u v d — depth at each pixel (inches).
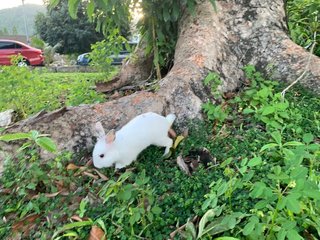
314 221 53.7
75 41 831.7
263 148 68.5
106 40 156.3
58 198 74.3
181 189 70.3
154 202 66.4
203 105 97.2
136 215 60.7
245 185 60.0
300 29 151.9
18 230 69.4
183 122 94.8
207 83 102.1
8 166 82.2
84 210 67.8
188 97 98.0
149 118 83.6
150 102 95.8
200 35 117.9
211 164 78.8
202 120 95.0
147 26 126.6
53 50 528.7
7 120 117.3
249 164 59.6
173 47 132.6
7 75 121.2
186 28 123.4
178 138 88.2
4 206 75.4
